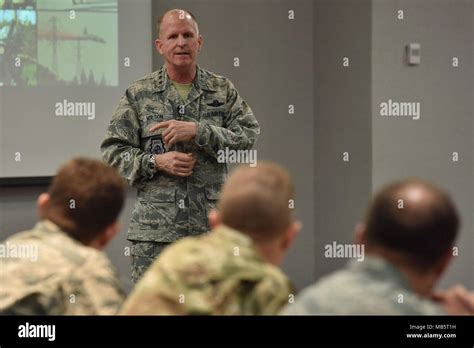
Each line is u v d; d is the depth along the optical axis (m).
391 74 4.64
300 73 5.12
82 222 1.84
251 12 4.95
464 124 4.84
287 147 5.10
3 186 4.26
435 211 1.36
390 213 1.37
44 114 4.33
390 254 1.38
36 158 4.32
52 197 1.86
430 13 4.71
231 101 3.49
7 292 1.73
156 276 1.54
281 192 1.64
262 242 1.61
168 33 3.36
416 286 1.39
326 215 5.07
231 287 1.51
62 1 4.34
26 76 4.27
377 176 4.62
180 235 3.31
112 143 3.38
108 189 1.85
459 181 4.84
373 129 4.61
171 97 3.38
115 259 4.57
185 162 3.26
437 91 4.75
